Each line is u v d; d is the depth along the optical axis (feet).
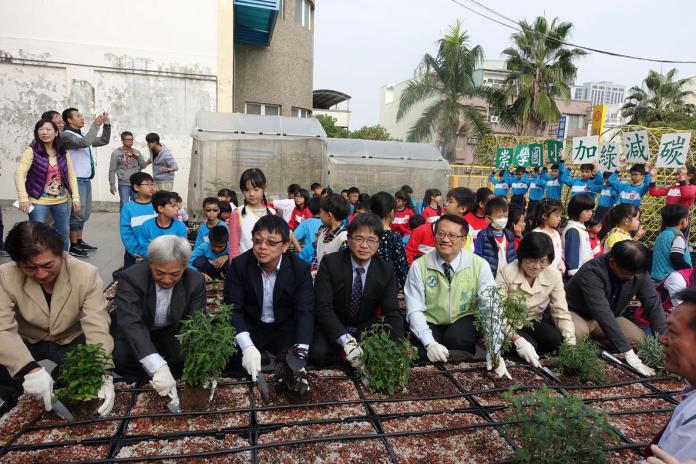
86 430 8.09
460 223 11.06
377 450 7.93
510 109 68.03
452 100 63.98
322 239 14.80
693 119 78.38
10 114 32.53
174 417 8.61
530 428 7.16
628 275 11.78
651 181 28.50
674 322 5.32
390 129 126.11
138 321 9.25
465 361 11.73
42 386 8.08
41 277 8.23
